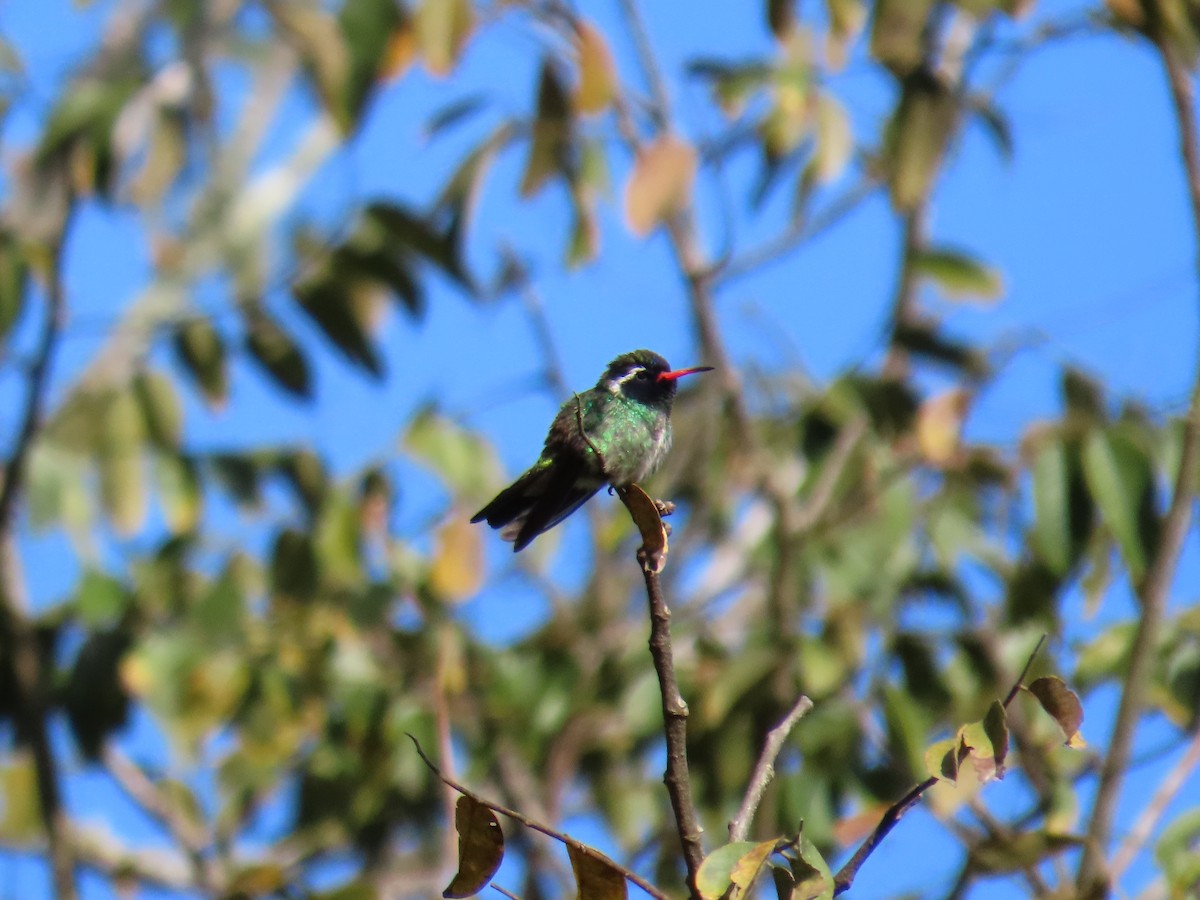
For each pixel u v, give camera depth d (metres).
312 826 13.21
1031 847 9.31
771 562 12.47
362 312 13.08
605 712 12.79
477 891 6.07
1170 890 8.84
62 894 13.37
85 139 13.41
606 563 14.88
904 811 6.18
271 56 14.84
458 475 12.59
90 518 13.47
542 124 12.98
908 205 12.14
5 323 13.03
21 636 13.67
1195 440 10.19
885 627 12.23
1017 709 11.31
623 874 6.04
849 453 12.36
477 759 12.56
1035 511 10.47
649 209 11.71
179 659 12.40
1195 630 10.99
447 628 12.86
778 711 11.65
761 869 5.95
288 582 12.82
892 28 11.70
